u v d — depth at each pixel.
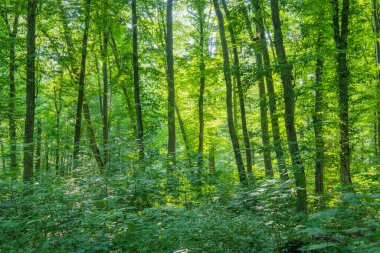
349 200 4.63
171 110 15.45
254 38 14.91
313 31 13.59
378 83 13.88
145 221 7.88
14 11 13.58
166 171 10.21
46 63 17.66
